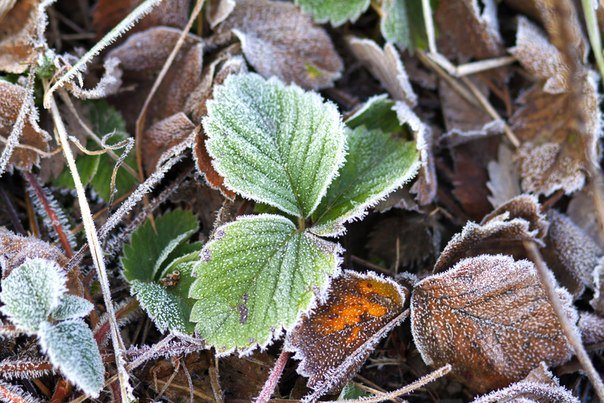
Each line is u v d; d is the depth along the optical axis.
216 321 0.46
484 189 0.52
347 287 0.47
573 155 0.50
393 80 0.51
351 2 0.52
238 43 0.51
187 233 0.49
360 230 0.50
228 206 0.48
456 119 0.53
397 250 0.50
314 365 0.47
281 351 0.47
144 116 0.50
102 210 0.50
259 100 0.48
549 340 0.47
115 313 0.48
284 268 0.46
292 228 0.47
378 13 0.52
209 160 0.48
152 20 0.50
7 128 0.48
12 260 0.46
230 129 0.47
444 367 0.46
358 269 0.50
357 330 0.47
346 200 0.48
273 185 0.47
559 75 0.51
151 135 0.50
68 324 0.45
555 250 0.50
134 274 0.48
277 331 0.46
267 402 0.47
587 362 0.46
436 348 0.47
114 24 0.51
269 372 0.48
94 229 0.47
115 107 0.51
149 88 0.51
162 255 0.48
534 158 0.51
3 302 0.46
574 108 0.50
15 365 0.46
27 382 0.47
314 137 0.47
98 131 0.50
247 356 0.48
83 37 0.53
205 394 0.48
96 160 0.50
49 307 0.45
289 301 0.46
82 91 0.48
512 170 0.52
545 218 0.50
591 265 0.49
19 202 0.50
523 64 0.51
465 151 0.52
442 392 0.49
